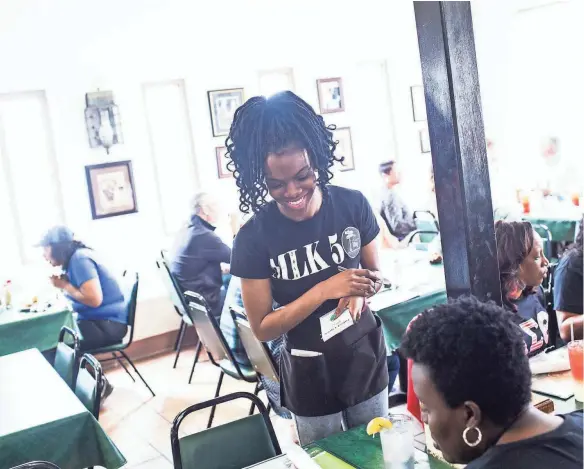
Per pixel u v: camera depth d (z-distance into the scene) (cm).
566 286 221
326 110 574
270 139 166
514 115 588
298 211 174
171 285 432
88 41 456
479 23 592
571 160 543
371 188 601
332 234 180
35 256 477
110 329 407
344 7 516
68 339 380
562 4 543
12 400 244
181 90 515
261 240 177
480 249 180
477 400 98
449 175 179
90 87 482
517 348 100
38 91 472
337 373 182
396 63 601
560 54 552
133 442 348
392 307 300
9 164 468
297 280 180
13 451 210
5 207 468
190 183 522
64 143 478
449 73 171
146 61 496
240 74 534
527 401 100
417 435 169
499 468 96
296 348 182
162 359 489
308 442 186
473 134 176
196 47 509
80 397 253
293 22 511
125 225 500
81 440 219
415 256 415
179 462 179
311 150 170
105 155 492
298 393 184
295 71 557
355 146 592
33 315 379
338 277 173
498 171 536
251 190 176
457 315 103
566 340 220
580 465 94
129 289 478
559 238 455
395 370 334
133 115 498
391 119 608
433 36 173
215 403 188
